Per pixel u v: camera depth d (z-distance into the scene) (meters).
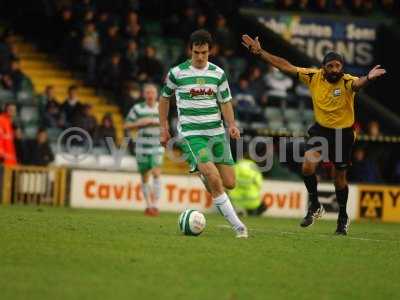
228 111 29.75
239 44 65.62
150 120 44.91
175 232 31.02
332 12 69.06
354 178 58.34
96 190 51.03
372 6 70.38
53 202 50.94
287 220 47.66
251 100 59.56
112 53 59.56
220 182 29.48
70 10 60.59
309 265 24.38
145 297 19.05
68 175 50.88
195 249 26.02
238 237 29.75
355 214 53.81
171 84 29.66
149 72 59.19
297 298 19.91
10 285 19.73
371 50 69.50
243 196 50.94
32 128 55.81
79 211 45.38
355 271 23.91
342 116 32.50
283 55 65.00
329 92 32.38
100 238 27.55
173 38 63.69
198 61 29.31
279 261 24.70
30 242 25.80
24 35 62.31
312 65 64.50
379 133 63.38
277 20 68.12
